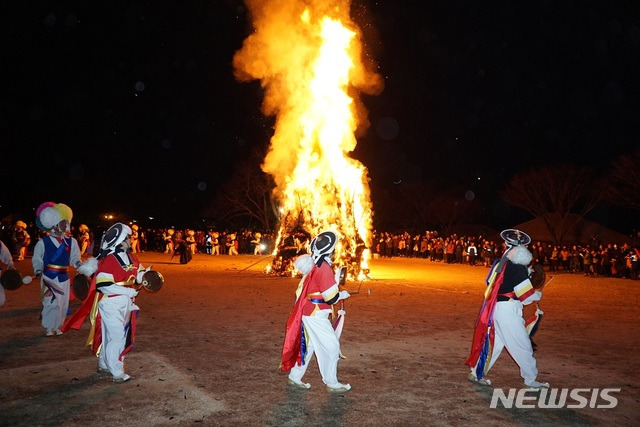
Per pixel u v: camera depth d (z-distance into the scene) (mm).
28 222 40875
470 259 31797
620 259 25078
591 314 12664
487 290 6703
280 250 20844
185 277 19547
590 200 41438
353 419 5484
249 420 5398
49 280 8898
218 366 7289
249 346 8445
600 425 5457
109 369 6531
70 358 7594
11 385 6371
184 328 9797
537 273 6930
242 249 38188
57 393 6105
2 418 5352
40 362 7371
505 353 8430
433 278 21703
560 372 7344
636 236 41469
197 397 6039
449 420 5508
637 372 7383
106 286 6516
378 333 9711
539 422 5500
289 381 6590
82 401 5855
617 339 9648
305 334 6422
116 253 6707
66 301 9148
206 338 8977
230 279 19016
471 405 5957
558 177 41000
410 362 7691
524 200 42531
